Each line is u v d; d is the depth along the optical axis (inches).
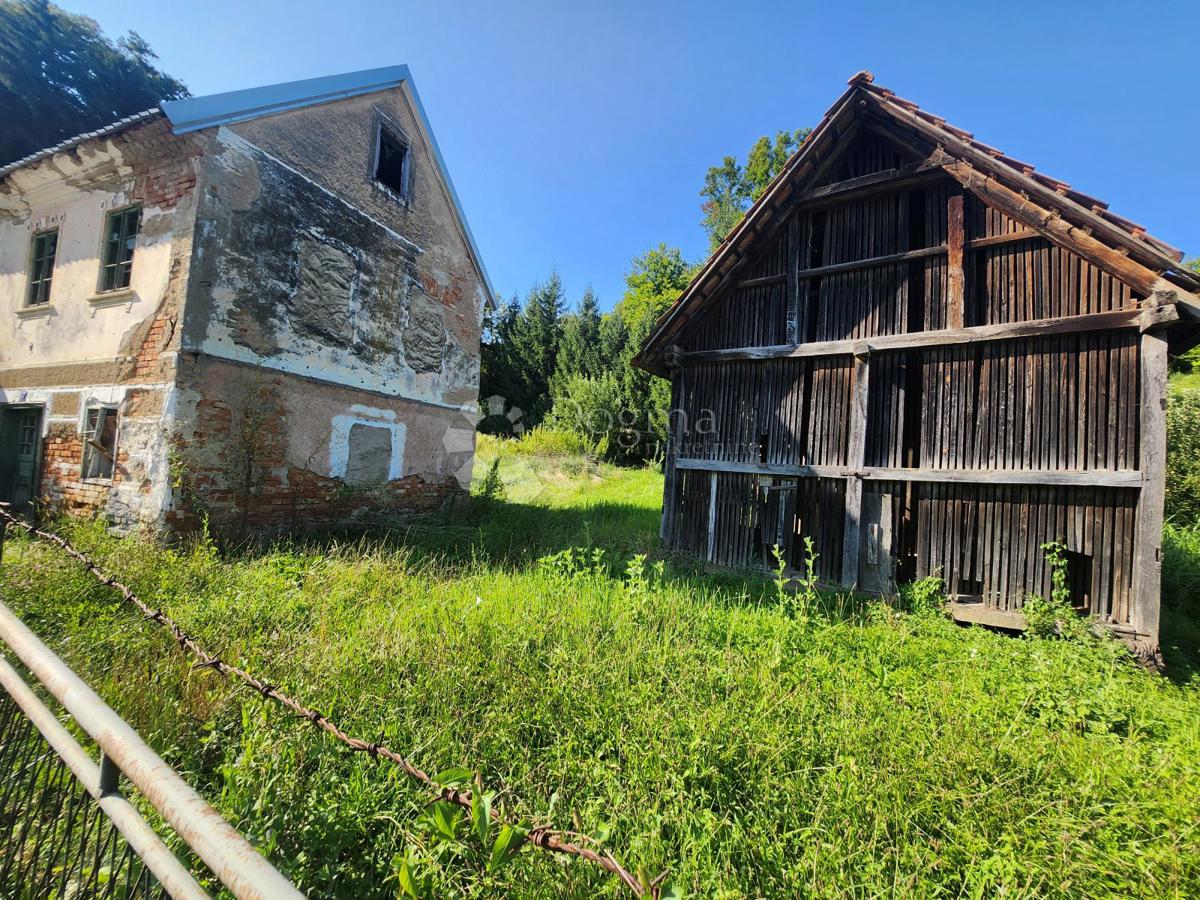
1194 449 372.8
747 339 278.8
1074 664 151.4
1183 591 239.3
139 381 247.6
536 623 152.0
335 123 319.3
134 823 45.8
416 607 166.6
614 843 76.7
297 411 293.3
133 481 242.4
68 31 629.0
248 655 123.3
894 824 83.4
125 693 105.4
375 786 83.9
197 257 242.8
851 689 124.5
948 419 221.8
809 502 253.1
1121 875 73.7
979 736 105.7
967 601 212.4
